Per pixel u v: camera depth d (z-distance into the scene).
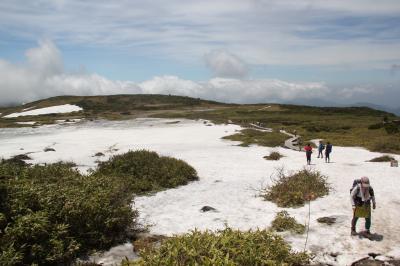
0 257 8.88
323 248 11.38
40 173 15.98
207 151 40.59
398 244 11.54
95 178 15.68
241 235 10.05
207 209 16.31
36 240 10.27
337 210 15.72
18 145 48.91
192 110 146.75
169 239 9.63
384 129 63.84
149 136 60.25
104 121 102.62
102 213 12.32
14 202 10.98
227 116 113.38
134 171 22.77
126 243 12.37
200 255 8.48
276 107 146.38
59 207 11.70
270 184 22.19
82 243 11.46
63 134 66.69
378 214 14.79
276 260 9.36
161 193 20.30
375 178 23.11
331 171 26.64
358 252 11.00
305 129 71.25
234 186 21.94
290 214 15.32
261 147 44.72
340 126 75.00
